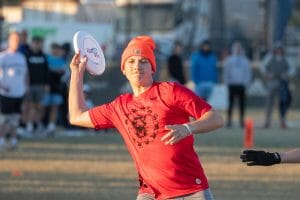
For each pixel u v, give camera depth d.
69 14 95.19
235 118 59.72
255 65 72.38
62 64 45.25
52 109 45.09
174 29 86.00
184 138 13.30
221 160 33.66
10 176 28.61
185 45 84.25
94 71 15.02
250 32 83.62
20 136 43.66
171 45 84.31
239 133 47.53
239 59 51.94
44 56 43.59
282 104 51.44
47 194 24.55
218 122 13.35
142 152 13.77
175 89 13.59
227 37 83.88
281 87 51.09
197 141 42.28
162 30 86.19
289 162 12.88
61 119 48.22
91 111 14.44
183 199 13.70
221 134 46.72
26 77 38.38
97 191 25.25
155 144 13.65
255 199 24.06
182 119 13.70
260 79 71.81
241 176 29.09
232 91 51.81
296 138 43.84
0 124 37.94
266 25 79.94
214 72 52.09
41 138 43.75
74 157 34.53
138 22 86.31
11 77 37.41
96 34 84.44
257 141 42.06
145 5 86.56
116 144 40.53
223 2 84.12
